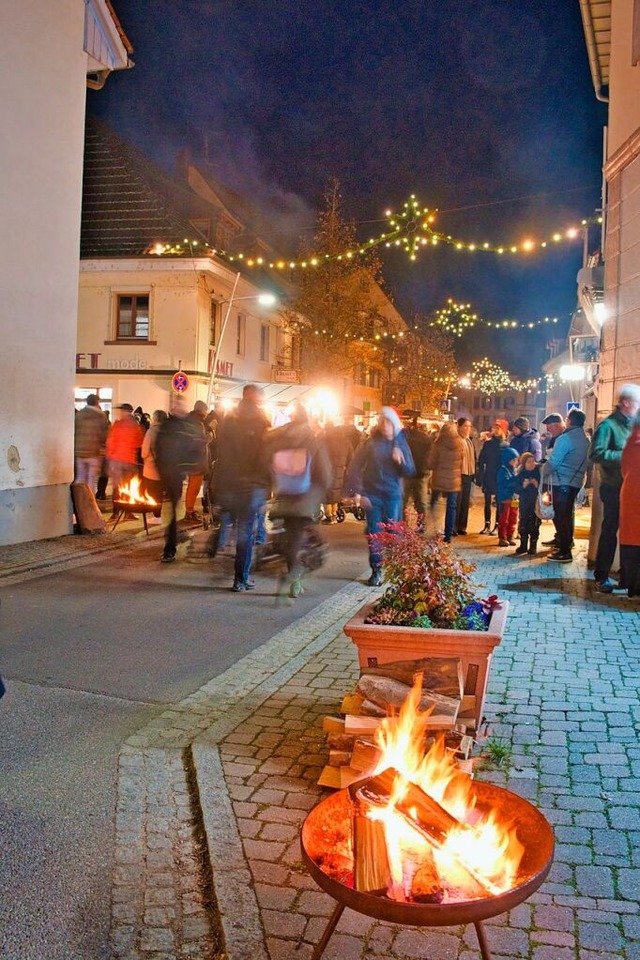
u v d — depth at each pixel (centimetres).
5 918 308
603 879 329
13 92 1075
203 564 1062
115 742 479
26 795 409
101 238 2720
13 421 1105
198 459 1071
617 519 873
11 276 1087
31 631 729
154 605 839
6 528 1105
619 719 501
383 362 3819
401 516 945
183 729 498
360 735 400
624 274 961
